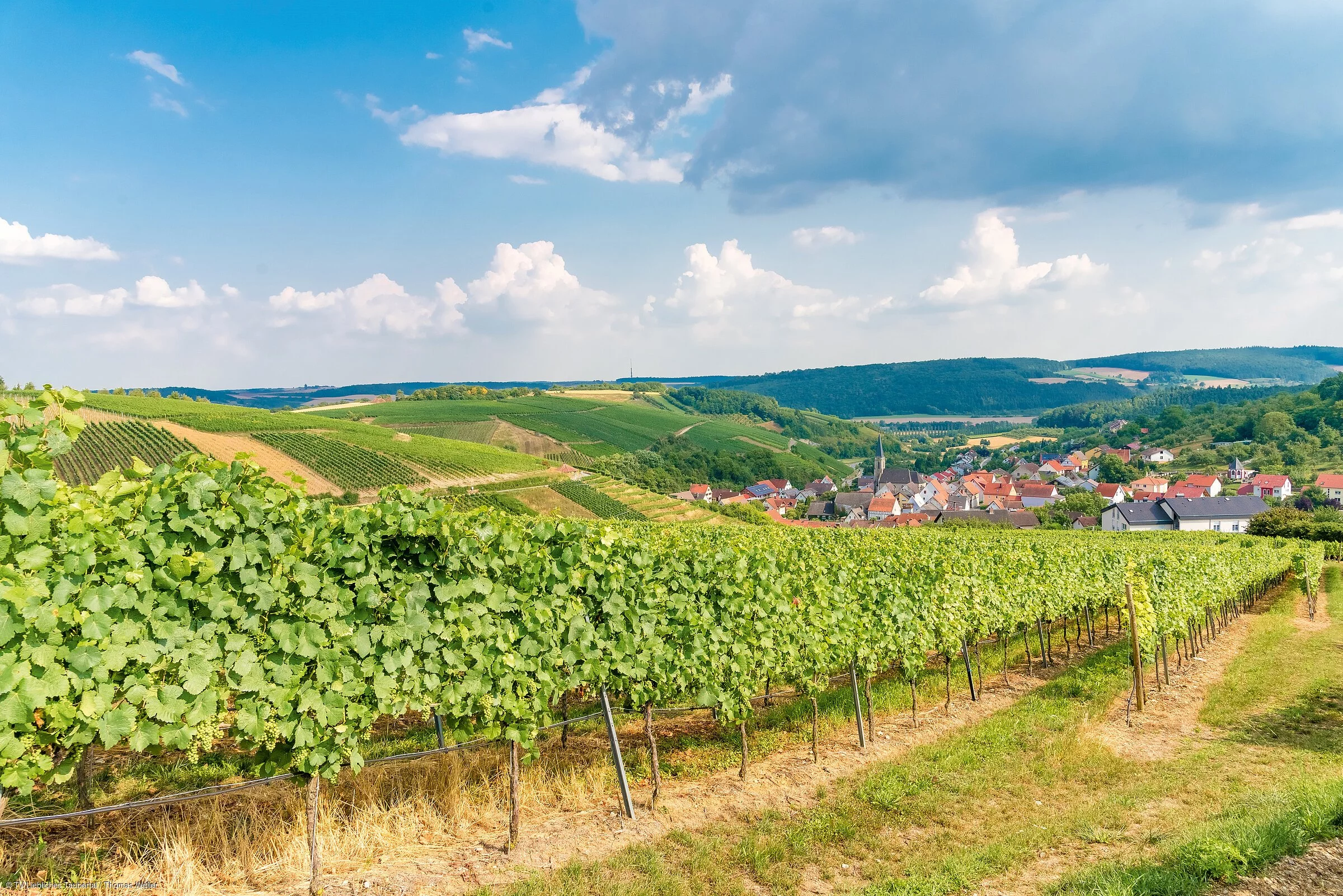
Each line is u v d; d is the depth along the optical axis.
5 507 4.23
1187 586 15.91
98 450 64.94
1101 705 12.07
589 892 5.41
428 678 6.13
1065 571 16.55
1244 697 12.69
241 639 5.19
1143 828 6.95
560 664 7.03
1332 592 32.25
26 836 5.62
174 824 5.81
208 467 5.25
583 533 7.62
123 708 4.72
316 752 5.31
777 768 8.71
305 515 5.60
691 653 8.03
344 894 5.18
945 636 11.91
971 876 5.86
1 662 4.18
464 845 6.20
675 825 6.85
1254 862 5.32
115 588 4.65
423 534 6.04
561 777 7.82
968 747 9.50
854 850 6.45
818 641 9.28
